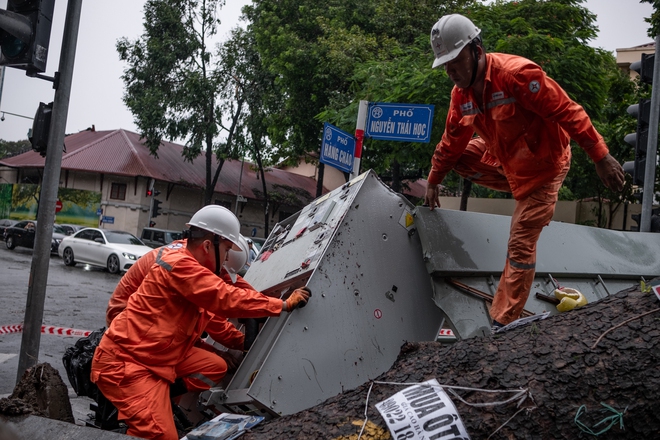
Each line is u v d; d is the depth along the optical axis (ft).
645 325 7.62
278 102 91.35
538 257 12.94
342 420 7.72
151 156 125.29
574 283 13.38
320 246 11.12
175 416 11.66
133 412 9.87
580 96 43.29
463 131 11.57
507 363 7.61
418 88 40.65
